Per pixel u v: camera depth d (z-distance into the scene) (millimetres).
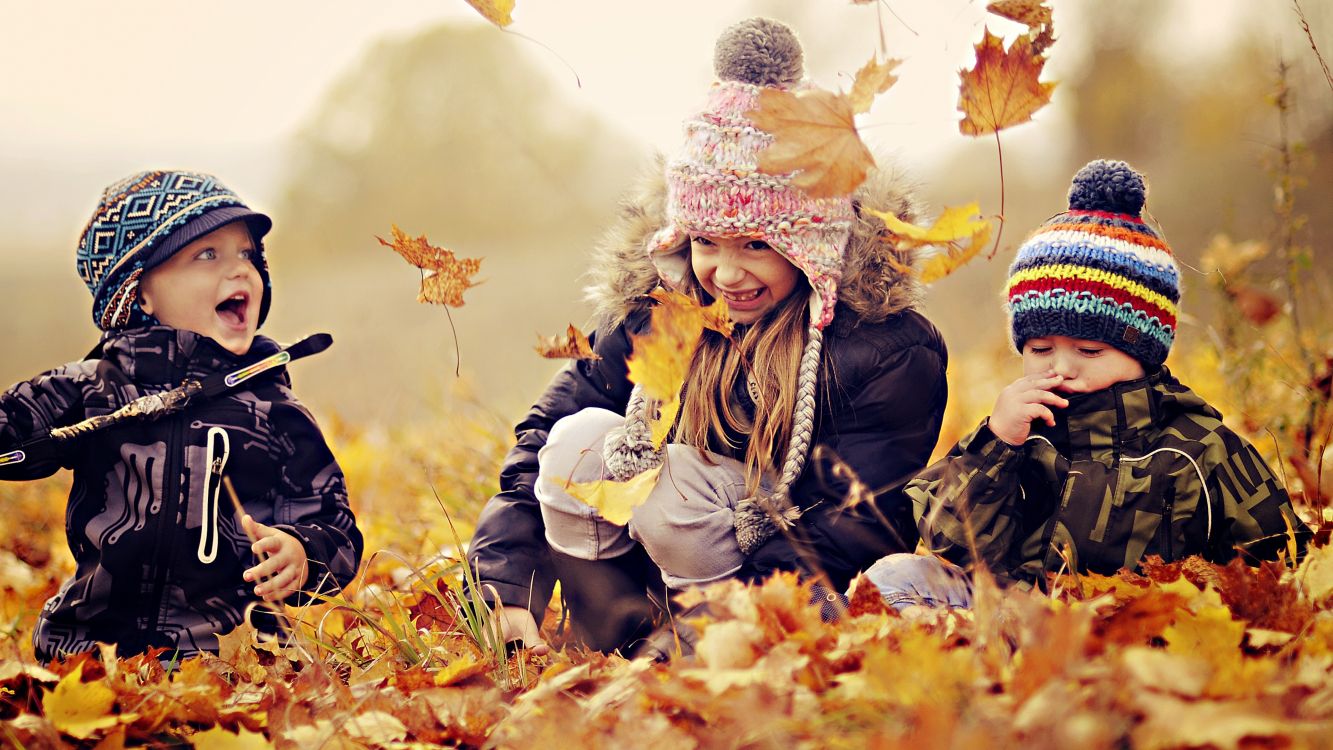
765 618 1900
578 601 2580
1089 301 2273
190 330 2697
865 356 2496
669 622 2467
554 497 2516
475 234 22719
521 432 2820
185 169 2797
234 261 2736
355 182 23422
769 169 1815
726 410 2502
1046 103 1868
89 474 2625
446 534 3539
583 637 2574
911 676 1592
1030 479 2396
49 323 16875
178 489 2590
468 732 1950
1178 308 2387
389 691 2174
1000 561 2359
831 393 2502
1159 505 2266
